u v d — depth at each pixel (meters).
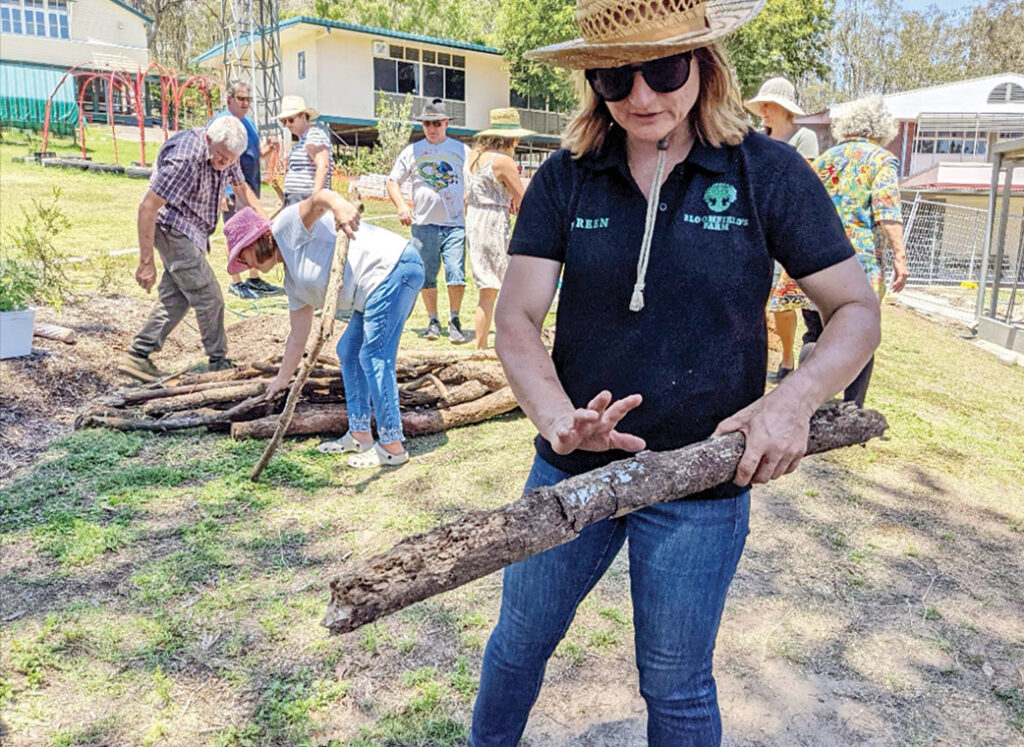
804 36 28.86
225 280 9.27
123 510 3.89
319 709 2.64
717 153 1.67
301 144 8.77
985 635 3.23
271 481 4.28
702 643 1.76
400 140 26.22
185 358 6.49
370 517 3.94
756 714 2.74
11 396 5.18
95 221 12.84
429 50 30.88
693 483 1.55
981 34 54.59
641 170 1.71
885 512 4.30
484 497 4.19
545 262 1.79
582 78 1.75
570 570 1.86
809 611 3.34
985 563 3.82
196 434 4.90
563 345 1.80
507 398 5.28
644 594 1.76
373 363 4.37
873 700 2.83
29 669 2.74
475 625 3.11
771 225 1.66
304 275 4.13
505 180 6.12
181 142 5.41
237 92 7.94
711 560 1.72
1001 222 11.03
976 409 6.68
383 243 4.24
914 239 17.52
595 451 1.67
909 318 11.78
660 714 1.80
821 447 1.73
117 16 35.75
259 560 3.51
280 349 6.46
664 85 1.54
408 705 2.66
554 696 2.78
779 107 5.86
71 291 7.39
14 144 26.59
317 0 38.56
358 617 1.28
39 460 4.45
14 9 33.56
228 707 2.63
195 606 3.14
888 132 5.32
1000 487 4.75
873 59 56.22
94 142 28.42
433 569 1.33
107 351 6.18
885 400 6.29
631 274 1.70
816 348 1.64
